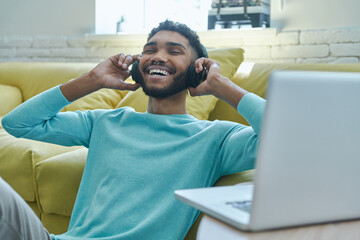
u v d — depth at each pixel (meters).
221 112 1.90
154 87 1.36
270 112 0.56
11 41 3.46
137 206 1.22
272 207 0.58
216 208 0.64
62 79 2.53
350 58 2.28
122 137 1.35
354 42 2.26
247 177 1.26
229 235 0.58
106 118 1.43
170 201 1.21
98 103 2.23
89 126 1.46
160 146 1.29
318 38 2.35
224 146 1.29
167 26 1.41
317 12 2.37
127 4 3.31
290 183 0.59
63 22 3.30
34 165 1.68
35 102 1.42
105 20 3.25
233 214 0.61
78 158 1.63
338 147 0.61
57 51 3.29
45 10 3.35
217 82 1.27
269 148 0.57
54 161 1.62
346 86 0.60
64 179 1.58
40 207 1.65
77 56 3.21
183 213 1.21
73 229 1.28
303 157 0.59
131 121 1.39
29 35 3.43
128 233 1.18
